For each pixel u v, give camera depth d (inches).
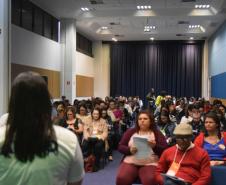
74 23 504.4
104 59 738.2
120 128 332.5
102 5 438.9
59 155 45.8
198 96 714.8
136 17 484.1
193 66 715.4
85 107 293.0
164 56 722.8
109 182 205.0
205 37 674.2
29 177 43.9
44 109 46.6
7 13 283.0
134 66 730.2
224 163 138.6
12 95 46.4
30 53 389.4
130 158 147.5
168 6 444.8
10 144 44.9
